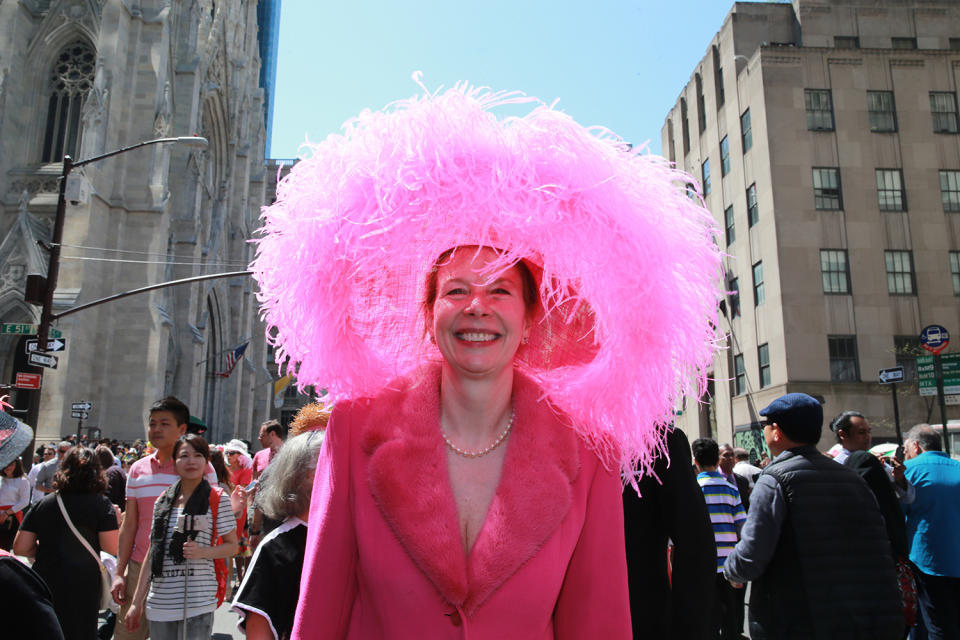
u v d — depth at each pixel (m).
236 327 44.59
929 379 12.88
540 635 1.70
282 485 3.05
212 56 41.00
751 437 27.42
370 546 1.73
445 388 1.95
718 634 6.15
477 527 1.79
